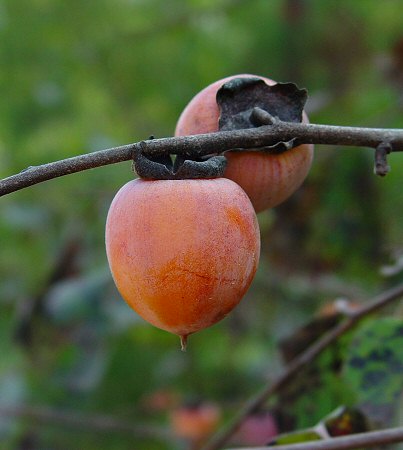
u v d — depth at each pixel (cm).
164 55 87
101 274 66
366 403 42
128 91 88
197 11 83
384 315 50
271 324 76
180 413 75
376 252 66
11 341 72
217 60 85
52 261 75
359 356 43
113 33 86
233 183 35
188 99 86
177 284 34
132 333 76
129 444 74
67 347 68
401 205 67
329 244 67
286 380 44
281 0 80
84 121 87
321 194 66
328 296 71
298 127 35
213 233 34
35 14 86
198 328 35
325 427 41
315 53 80
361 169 65
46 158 84
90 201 76
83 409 73
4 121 87
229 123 36
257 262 35
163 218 34
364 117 74
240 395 82
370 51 79
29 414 65
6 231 79
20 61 86
